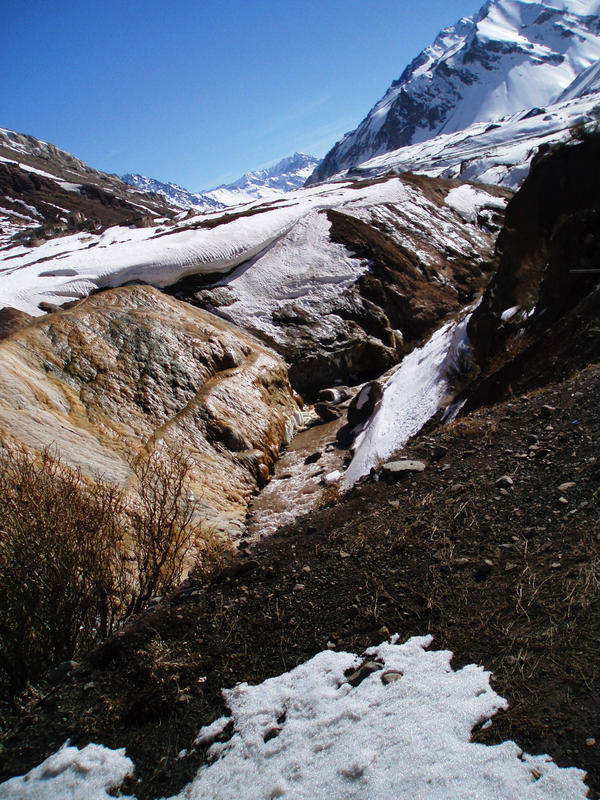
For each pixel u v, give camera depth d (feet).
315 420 59.47
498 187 127.34
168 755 9.71
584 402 18.20
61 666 12.95
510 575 11.38
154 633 12.85
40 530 16.10
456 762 7.68
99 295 62.18
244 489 44.52
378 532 14.58
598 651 8.89
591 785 6.89
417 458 18.95
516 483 14.87
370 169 417.28
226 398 51.80
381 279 82.23
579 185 37.27
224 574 14.73
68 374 47.78
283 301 77.00
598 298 27.25
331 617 11.89
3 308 62.64
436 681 9.27
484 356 38.88
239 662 11.42
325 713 9.37
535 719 8.05
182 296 75.20
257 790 8.39
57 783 9.53
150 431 45.93
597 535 11.60
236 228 86.02
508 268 40.68
